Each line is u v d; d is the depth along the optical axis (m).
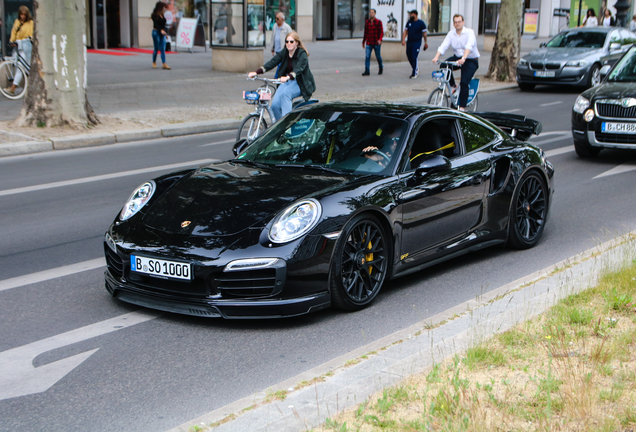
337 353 4.28
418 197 5.29
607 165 10.76
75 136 12.39
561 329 4.21
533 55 20.91
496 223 6.20
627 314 4.49
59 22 12.62
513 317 4.44
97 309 5.01
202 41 29.70
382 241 5.07
